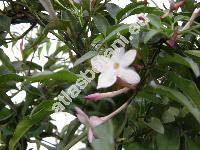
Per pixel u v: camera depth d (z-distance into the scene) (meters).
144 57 0.13
